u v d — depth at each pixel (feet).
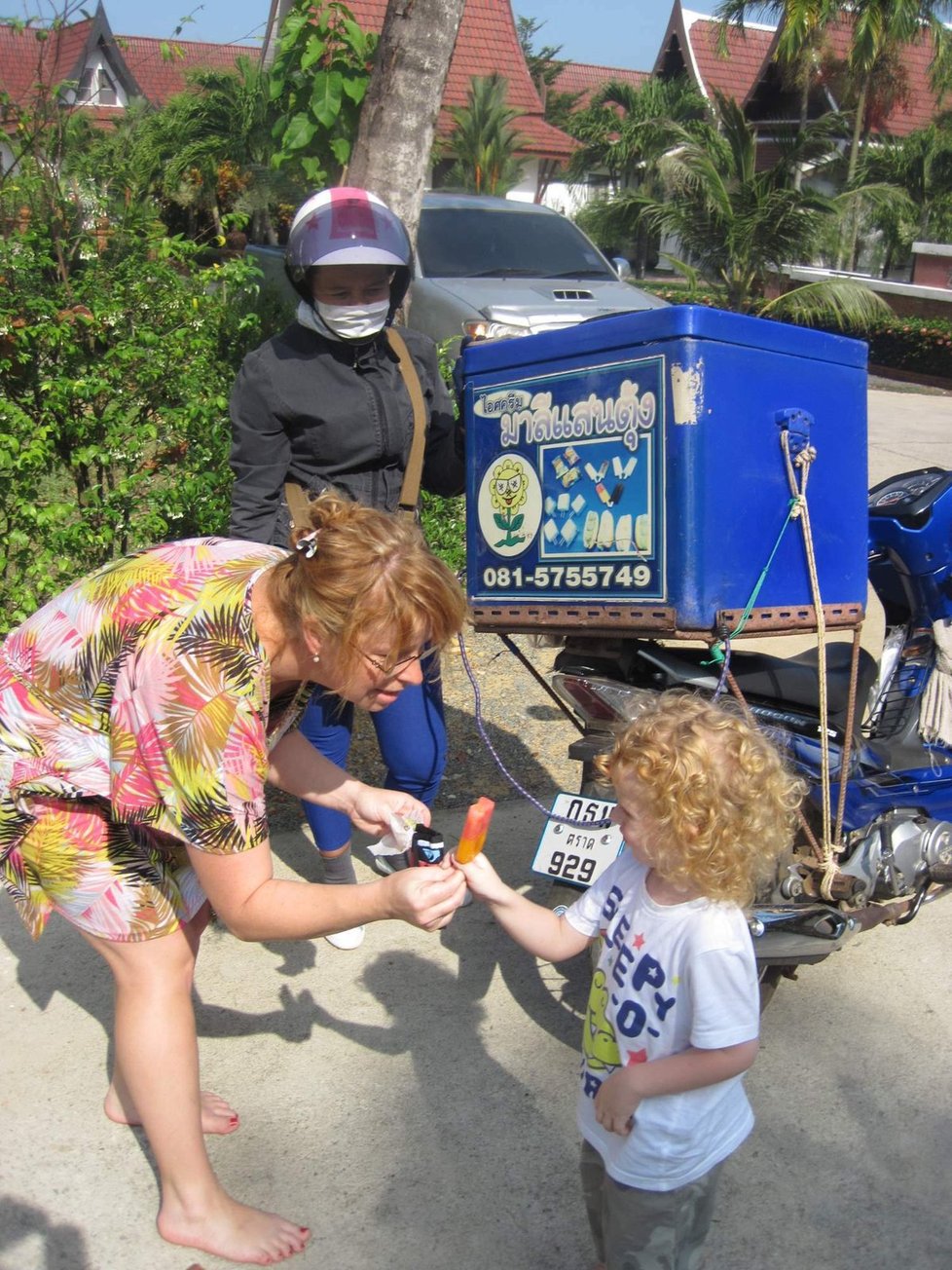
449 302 28.45
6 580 15.52
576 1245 8.15
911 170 84.64
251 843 6.72
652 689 10.69
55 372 15.28
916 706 11.93
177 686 6.61
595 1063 7.15
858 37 74.38
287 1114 9.33
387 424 11.16
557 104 138.10
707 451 8.94
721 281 65.92
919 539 11.44
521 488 10.12
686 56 118.32
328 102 20.38
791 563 9.64
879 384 57.67
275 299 23.67
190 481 15.89
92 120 35.24
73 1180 8.62
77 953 11.43
